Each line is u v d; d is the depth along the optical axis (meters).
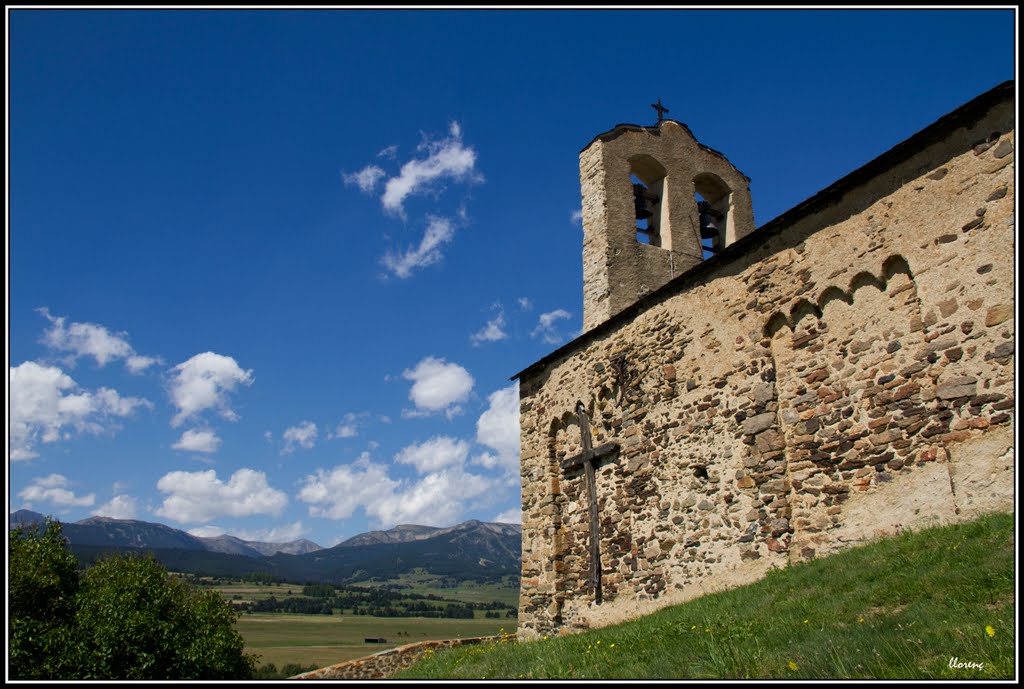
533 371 16.73
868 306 9.87
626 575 13.05
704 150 19.38
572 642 10.09
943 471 8.62
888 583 7.41
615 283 16.66
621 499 13.50
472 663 10.07
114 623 20.67
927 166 9.29
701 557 11.60
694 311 12.63
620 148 18.12
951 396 8.66
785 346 10.99
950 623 5.87
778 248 11.28
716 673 6.24
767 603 8.56
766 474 10.82
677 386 12.69
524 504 16.14
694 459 12.09
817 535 9.98
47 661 18.39
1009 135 8.41
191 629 25.31
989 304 8.40
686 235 18.16
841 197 10.39
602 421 14.39
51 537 21.64
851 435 9.80
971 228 8.68
